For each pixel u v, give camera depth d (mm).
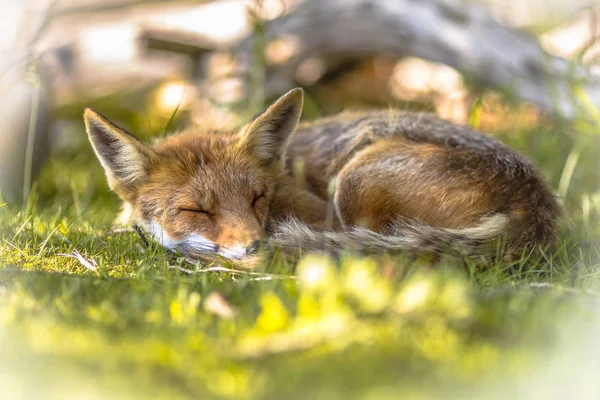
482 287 7582
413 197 9312
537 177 9742
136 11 17453
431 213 9227
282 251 8633
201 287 7426
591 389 5051
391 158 9609
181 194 9289
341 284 6262
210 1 17344
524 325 5941
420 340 5590
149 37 17453
